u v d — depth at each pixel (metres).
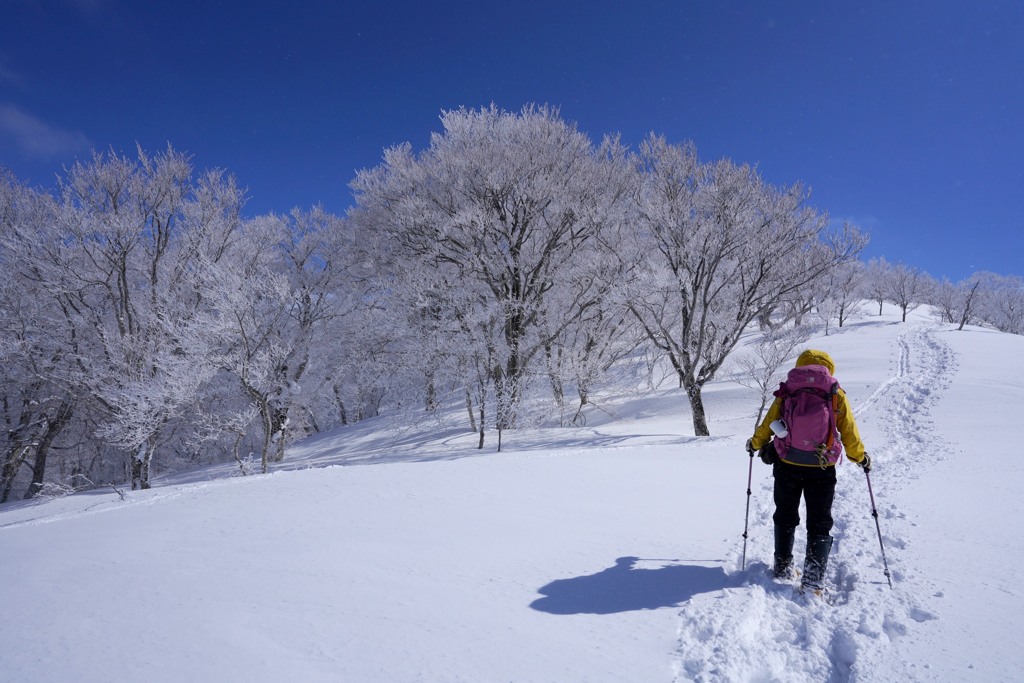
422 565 3.97
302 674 2.52
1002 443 9.10
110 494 16.61
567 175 22.89
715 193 16.75
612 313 23.11
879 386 19.88
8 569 4.43
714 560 3.92
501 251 21.89
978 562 3.63
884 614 2.96
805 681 2.44
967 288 57.28
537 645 2.74
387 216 24.00
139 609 3.39
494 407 18.72
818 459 3.46
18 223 20.78
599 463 8.20
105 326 20.97
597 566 3.85
